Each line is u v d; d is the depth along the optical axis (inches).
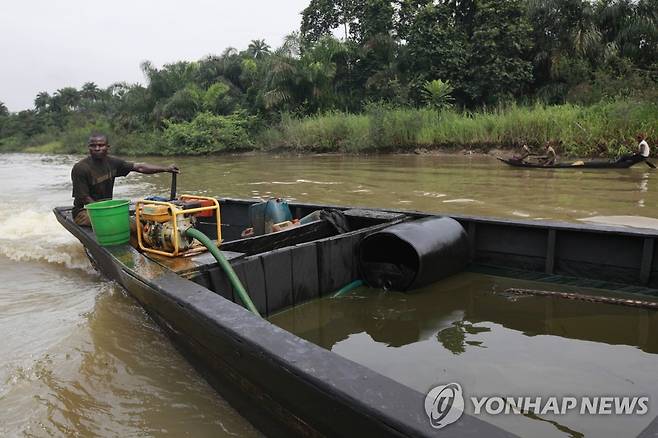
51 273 200.2
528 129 687.1
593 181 417.4
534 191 372.8
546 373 105.0
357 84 1079.6
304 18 1270.9
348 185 433.7
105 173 195.3
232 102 1196.5
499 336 124.3
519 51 901.2
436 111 835.4
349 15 1159.0
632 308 138.5
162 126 1228.5
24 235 268.8
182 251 141.9
